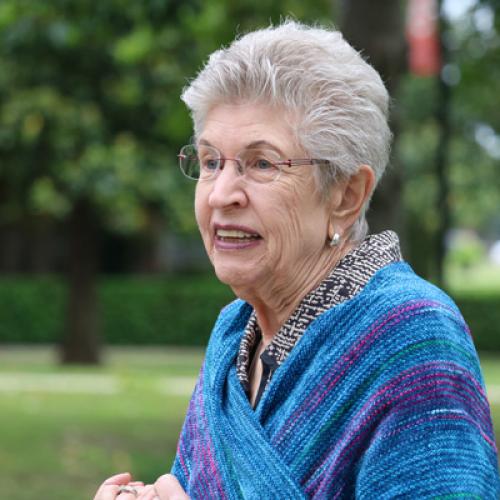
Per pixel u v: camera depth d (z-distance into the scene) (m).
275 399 3.83
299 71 3.86
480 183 46.06
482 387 3.63
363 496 3.49
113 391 32.25
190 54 23.11
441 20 21.22
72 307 42.53
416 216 49.00
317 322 3.82
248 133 3.89
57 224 51.53
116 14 19.17
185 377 36.84
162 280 56.62
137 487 4.35
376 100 4.00
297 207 3.92
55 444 21.50
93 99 29.70
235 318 4.56
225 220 3.96
